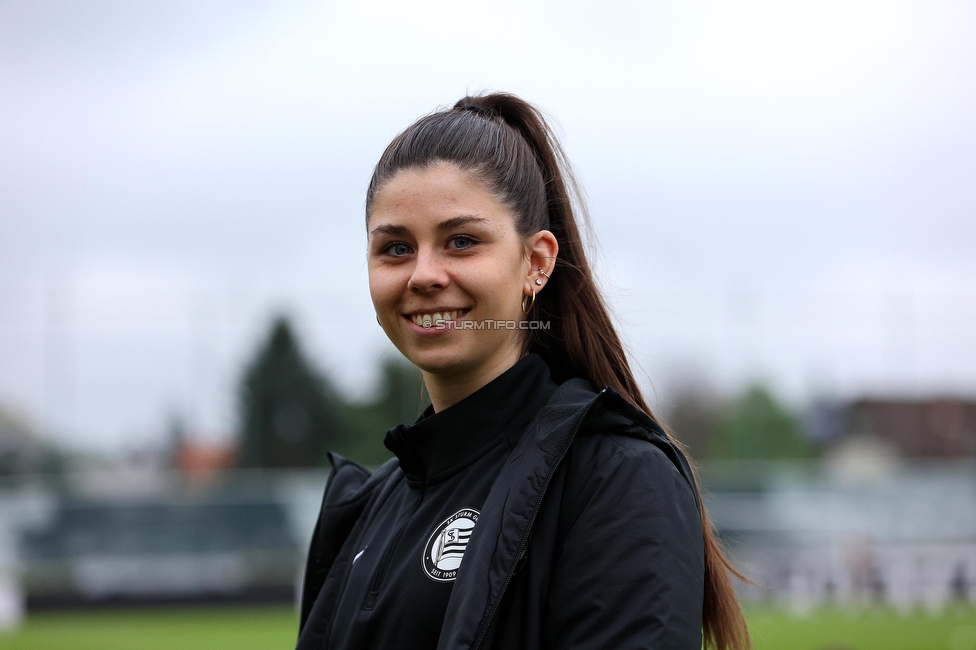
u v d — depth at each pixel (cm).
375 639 144
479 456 153
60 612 1202
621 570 129
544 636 133
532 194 160
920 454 1548
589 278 170
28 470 1409
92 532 1227
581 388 152
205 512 1247
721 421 1756
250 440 1470
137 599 1222
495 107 174
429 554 144
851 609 1211
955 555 1259
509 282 153
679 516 134
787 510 1262
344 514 182
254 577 1241
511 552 132
